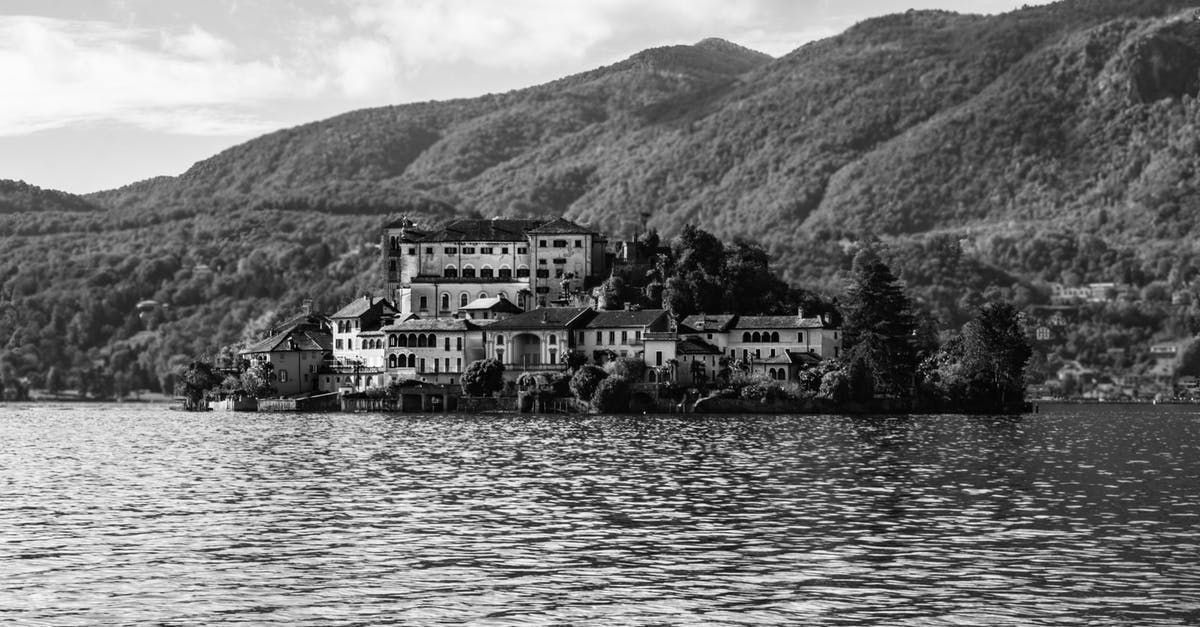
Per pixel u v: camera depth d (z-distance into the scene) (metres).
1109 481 150.88
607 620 86.69
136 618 87.69
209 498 137.88
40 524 121.19
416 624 86.12
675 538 113.00
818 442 198.88
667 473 157.38
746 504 131.75
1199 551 106.81
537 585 95.94
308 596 92.94
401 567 101.81
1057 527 117.88
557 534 115.06
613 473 157.62
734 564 102.56
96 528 118.94
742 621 86.44
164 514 126.94
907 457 176.50
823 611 88.81
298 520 123.00
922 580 97.12
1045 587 94.88
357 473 159.38
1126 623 85.75
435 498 136.88
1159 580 96.88
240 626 85.75
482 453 182.62
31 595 93.50
